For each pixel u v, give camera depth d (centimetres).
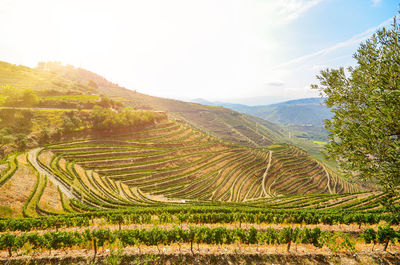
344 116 1580
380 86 1394
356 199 6625
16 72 18575
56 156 8300
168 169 10150
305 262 1670
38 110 10781
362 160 1476
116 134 12069
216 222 3450
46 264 1672
